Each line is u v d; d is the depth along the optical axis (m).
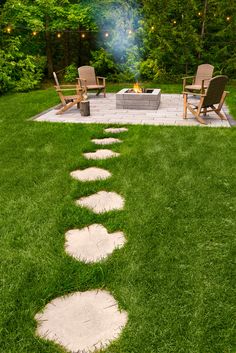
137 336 2.18
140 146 5.52
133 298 2.47
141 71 12.75
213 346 2.12
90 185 4.21
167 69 12.80
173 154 5.11
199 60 12.38
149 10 11.89
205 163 4.76
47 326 2.29
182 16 11.63
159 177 4.36
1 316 2.34
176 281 2.63
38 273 2.75
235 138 5.79
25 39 12.81
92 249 3.05
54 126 6.83
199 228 3.29
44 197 3.91
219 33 11.84
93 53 13.02
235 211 3.58
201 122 6.94
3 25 11.55
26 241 3.15
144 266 2.80
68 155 5.23
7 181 4.35
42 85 13.14
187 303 2.43
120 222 3.42
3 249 3.04
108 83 13.20
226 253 2.95
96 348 2.13
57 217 3.51
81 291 2.60
